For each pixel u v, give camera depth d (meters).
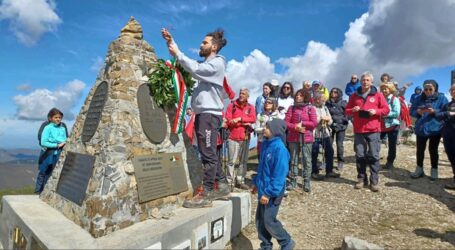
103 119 4.75
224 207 5.01
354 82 9.79
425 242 4.79
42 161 7.31
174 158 5.18
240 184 7.62
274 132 4.26
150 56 5.55
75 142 5.36
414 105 7.92
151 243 3.71
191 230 4.31
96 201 3.97
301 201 6.77
